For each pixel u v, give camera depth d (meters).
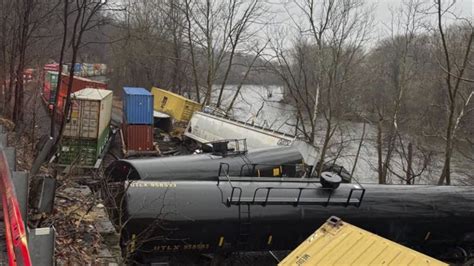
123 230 11.65
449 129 23.61
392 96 40.03
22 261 3.50
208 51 42.81
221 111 36.16
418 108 39.25
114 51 49.88
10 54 21.56
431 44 34.44
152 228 11.73
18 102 19.89
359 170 35.41
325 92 35.91
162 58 49.69
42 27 20.75
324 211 13.29
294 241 13.23
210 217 12.30
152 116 31.64
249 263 14.69
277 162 18.50
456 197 14.84
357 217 13.58
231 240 12.70
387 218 13.84
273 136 23.72
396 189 14.70
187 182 12.98
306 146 22.70
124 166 16.56
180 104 39.22
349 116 41.72
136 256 12.37
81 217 10.55
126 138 31.56
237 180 13.52
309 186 13.78
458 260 15.48
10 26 21.16
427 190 14.92
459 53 29.44
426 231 14.40
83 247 9.23
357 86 42.50
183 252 12.62
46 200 9.13
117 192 12.47
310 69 38.72
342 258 9.13
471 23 23.44
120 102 57.53
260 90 64.25
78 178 15.20
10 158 6.83
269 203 12.92
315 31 31.72
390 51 43.44
